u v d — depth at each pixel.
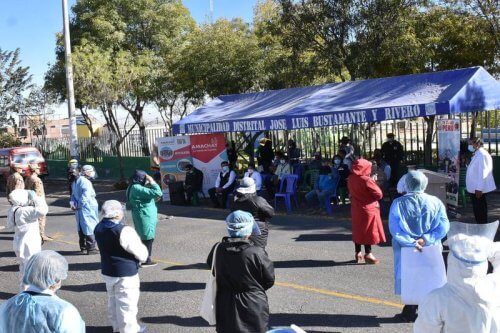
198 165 17.98
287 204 14.55
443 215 5.76
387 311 6.71
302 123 14.48
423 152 17.34
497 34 17.61
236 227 4.71
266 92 19.44
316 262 9.12
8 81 37.62
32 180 12.09
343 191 14.91
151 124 37.22
